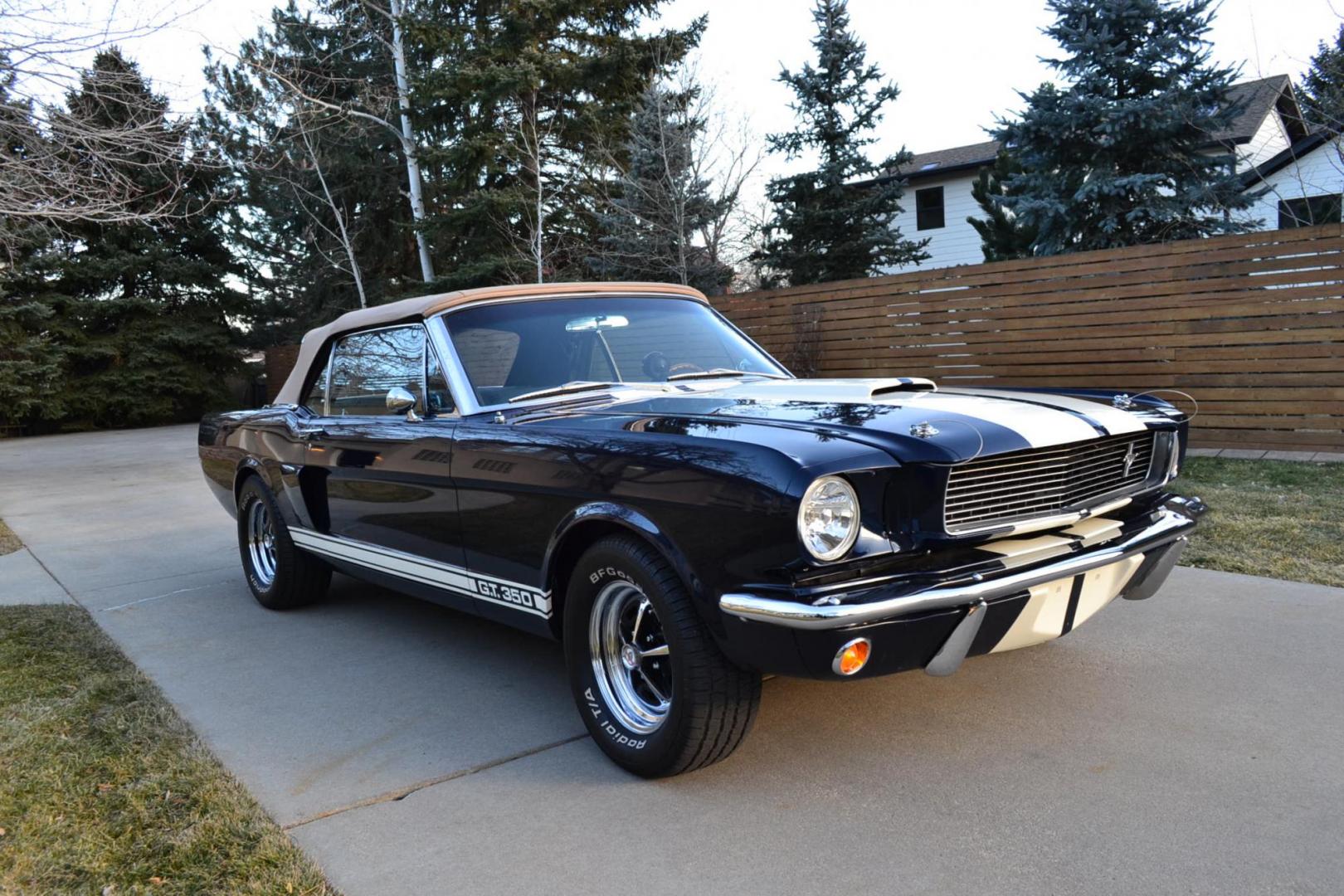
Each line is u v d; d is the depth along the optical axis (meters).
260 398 29.38
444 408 3.78
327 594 5.64
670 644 2.76
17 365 22.42
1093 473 3.04
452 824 2.76
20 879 2.49
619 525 2.90
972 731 3.21
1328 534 5.31
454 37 18.55
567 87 19.00
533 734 3.41
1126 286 8.54
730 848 2.55
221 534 7.87
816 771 2.98
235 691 3.99
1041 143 12.98
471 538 3.55
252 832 2.71
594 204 18.97
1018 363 9.20
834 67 17.25
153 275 25.58
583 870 2.47
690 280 17.20
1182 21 12.24
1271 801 2.63
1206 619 4.20
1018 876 2.34
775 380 3.94
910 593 2.43
